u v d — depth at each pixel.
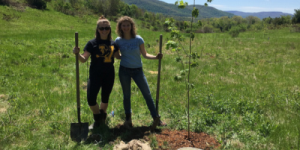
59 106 4.73
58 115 4.27
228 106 4.88
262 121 4.29
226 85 6.95
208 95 5.51
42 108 4.50
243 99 5.39
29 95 5.27
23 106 4.57
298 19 43.47
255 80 7.69
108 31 3.48
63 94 5.48
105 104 3.98
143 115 4.54
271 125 4.09
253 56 12.30
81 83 6.74
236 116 4.49
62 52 11.41
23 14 31.39
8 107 4.52
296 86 6.88
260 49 14.63
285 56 12.32
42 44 13.13
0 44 11.73
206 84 7.05
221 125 3.99
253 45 16.52
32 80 6.46
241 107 4.90
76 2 51.31
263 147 3.40
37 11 35.47
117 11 68.62
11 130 3.54
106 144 3.41
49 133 3.64
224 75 8.34
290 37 23.11
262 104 5.24
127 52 3.61
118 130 3.92
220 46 16.02
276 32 30.36
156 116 3.75
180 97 5.69
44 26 27.86
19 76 6.72
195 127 3.89
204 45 16.28
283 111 4.88
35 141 3.34
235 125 3.96
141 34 25.25
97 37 3.57
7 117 3.98
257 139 3.60
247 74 8.56
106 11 61.31
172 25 3.41
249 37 23.28
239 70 9.18
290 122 4.32
